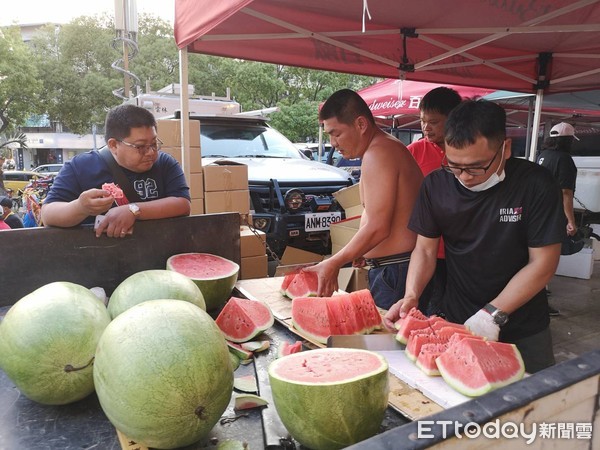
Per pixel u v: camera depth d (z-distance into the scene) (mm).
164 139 4375
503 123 1827
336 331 1883
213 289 1979
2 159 11344
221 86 23406
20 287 1898
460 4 3297
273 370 1198
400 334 1767
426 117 3188
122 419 1050
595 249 7879
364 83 20234
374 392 1113
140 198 2557
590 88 5699
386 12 3477
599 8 3430
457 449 755
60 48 26344
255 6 3246
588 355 998
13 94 24469
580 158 8945
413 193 2688
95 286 2047
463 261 2199
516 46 4797
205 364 1067
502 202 1991
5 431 1182
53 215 1988
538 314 2189
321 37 3777
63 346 1200
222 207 4613
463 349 1479
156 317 1121
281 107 17766
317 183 5852
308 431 1097
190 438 1083
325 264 2389
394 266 2809
